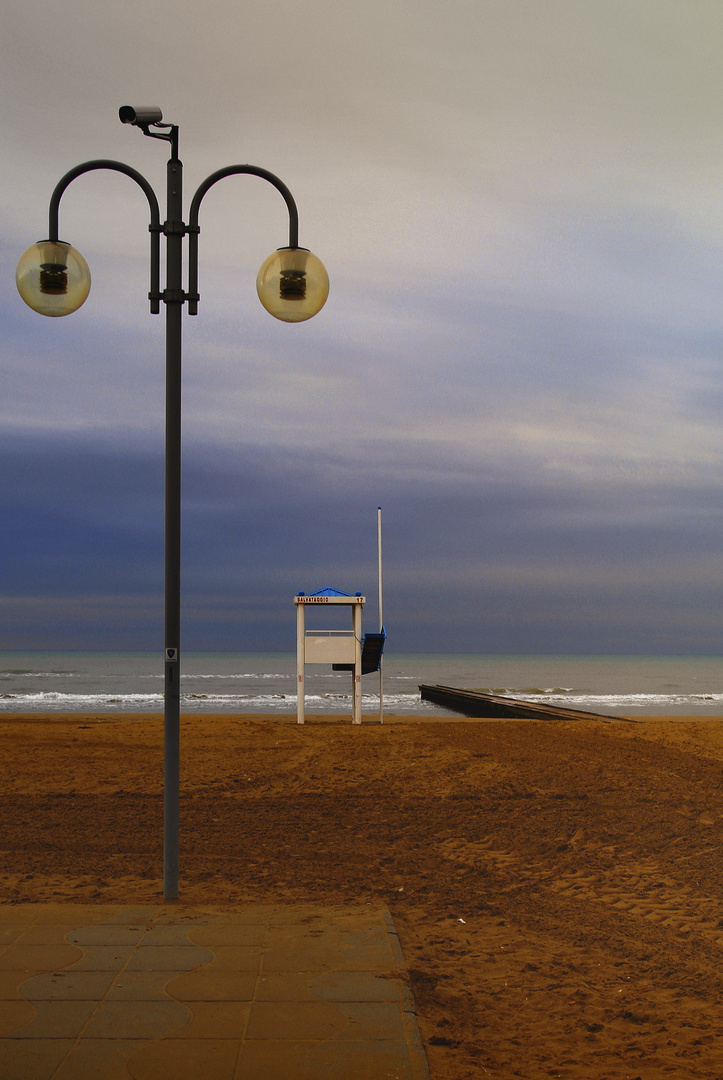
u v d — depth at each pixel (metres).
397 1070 3.87
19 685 56.91
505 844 9.04
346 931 5.81
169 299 6.65
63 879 7.41
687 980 5.42
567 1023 4.72
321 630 17.50
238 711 34.41
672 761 13.54
